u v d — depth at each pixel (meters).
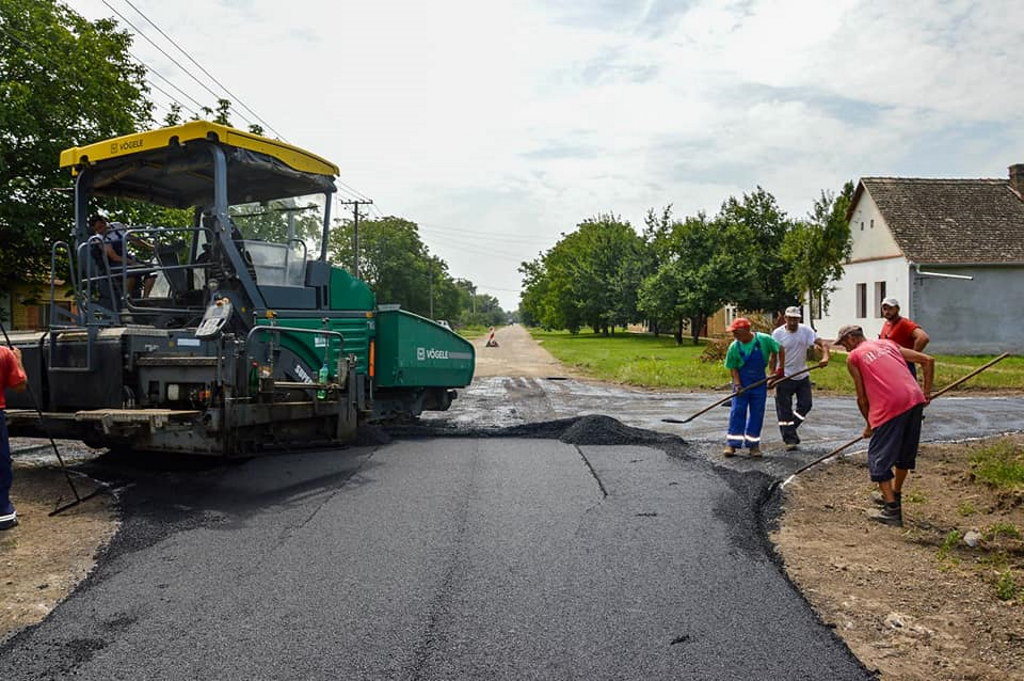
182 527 5.69
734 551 5.22
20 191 16.72
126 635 3.88
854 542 5.62
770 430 10.81
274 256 8.12
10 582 4.64
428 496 6.55
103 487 7.01
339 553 5.09
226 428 6.62
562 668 3.56
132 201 8.45
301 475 7.30
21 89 15.96
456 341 11.24
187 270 8.13
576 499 6.49
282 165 7.89
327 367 8.30
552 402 14.92
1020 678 3.62
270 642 3.80
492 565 4.87
